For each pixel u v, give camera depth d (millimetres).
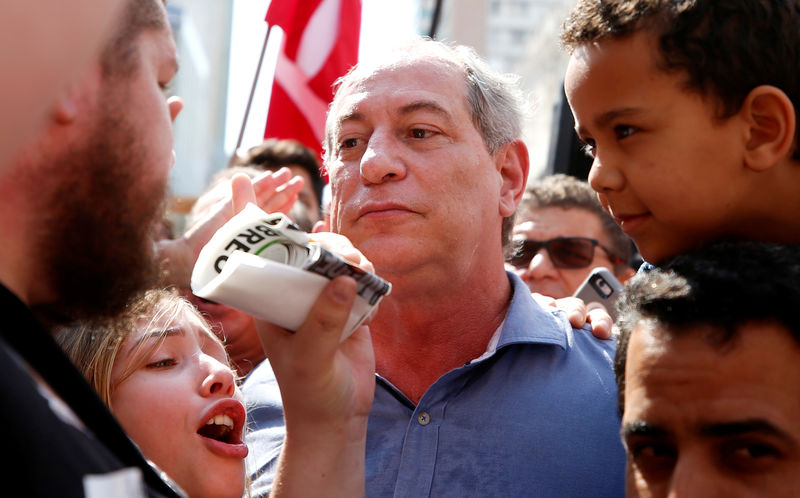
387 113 2334
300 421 1615
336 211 2398
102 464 981
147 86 1275
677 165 1523
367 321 1580
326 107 4703
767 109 1475
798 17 1509
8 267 1157
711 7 1499
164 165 1313
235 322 3262
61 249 1203
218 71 32344
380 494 2172
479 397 2240
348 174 2361
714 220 1540
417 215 2262
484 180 2396
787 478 1314
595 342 2420
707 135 1505
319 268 1415
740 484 1324
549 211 3945
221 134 31828
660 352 1405
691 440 1361
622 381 1577
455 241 2291
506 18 75938
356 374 1675
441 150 2312
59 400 1064
